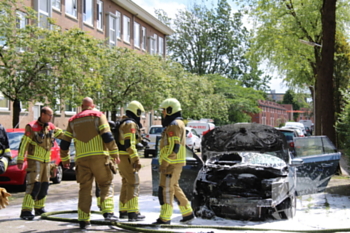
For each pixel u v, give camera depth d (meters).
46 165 7.09
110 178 6.32
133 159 6.49
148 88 23.64
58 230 5.97
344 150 10.77
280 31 23.62
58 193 10.80
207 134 7.95
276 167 7.34
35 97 15.65
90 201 6.12
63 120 27.31
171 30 48.41
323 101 14.63
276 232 6.07
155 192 8.27
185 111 36.66
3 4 15.53
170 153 6.24
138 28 41.22
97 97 22.75
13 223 6.50
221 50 58.78
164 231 5.86
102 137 6.02
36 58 15.62
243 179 7.43
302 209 8.33
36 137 6.89
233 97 58.41
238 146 8.12
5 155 5.15
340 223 6.95
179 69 33.03
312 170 9.34
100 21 33.31
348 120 10.58
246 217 7.24
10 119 22.25
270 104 104.62
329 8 14.57
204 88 38.41
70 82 15.85
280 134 7.60
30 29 15.88
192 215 6.68
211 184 7.42
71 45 15.94
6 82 14.96
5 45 15.40
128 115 6.77
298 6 23.06
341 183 12.15
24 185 11.91
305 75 28.47
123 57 24.03
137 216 6.80
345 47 27.59
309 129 61.44
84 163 6.07
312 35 23.11
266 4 22.39
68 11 28.05
